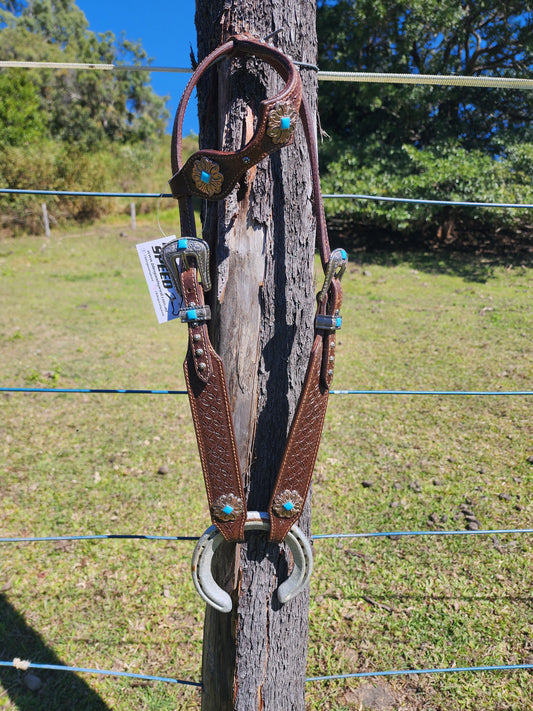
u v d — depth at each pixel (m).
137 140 28.41
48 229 14.16
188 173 0.99
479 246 11.83
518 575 2.49
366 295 8.29
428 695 1.95
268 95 1.07
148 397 4.66
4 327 6.63
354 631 2.23
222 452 1.09
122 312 7.45
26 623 2.29
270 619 1.28
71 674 2.07
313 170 1.08
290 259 1.15
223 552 1.24
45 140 16.67
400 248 12.00
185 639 2.21
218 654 1.35
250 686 1.32
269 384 1.18
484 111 11.40
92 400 4.60
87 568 2.60
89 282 9.28
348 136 12.02
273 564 1.25
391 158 10.87
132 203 15.76
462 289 8.53
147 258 1.21
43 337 6.27
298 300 1.17
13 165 14.36
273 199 1.12
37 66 1.36
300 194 1.14
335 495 3.15
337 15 10.52
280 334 1.17
